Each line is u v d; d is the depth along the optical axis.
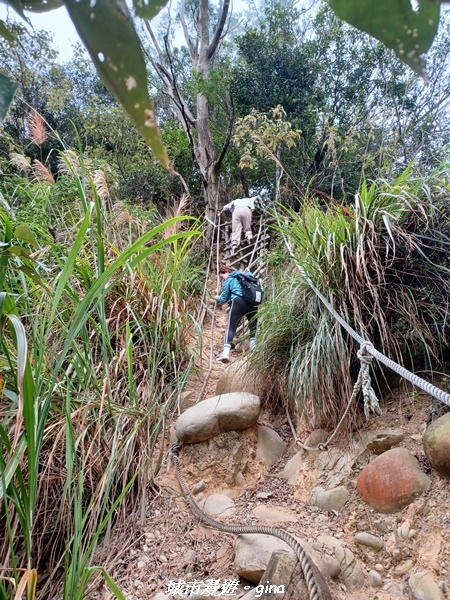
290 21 6.78
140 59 0.28
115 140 7.38
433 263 2.04
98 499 1.78
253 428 2.43
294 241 2.53
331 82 6.21
